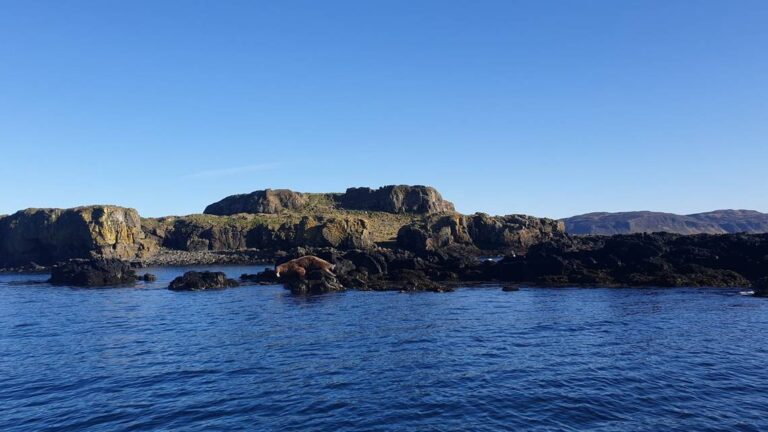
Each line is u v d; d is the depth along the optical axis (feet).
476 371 76.18
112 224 411.75
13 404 65.00
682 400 63.26
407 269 221.46
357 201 655.35
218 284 208.85
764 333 99.91
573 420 57.16
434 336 102.06
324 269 209.77
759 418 57.47
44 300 181.57
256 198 622.54
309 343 97.40
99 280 242.58
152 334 109.60
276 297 174.19
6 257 424.05
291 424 56.65
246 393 67.21
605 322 113.60
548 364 79.56
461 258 241.14
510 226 435.12
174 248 469.98
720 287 172.45
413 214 598.34
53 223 410.93
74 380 74.74
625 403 62.28
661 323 111.34
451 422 56.75
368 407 61.62
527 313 127.95
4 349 97.19
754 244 195.42
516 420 57.21
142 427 56.59
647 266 192.34
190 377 74.90
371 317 126.93
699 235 225.97
